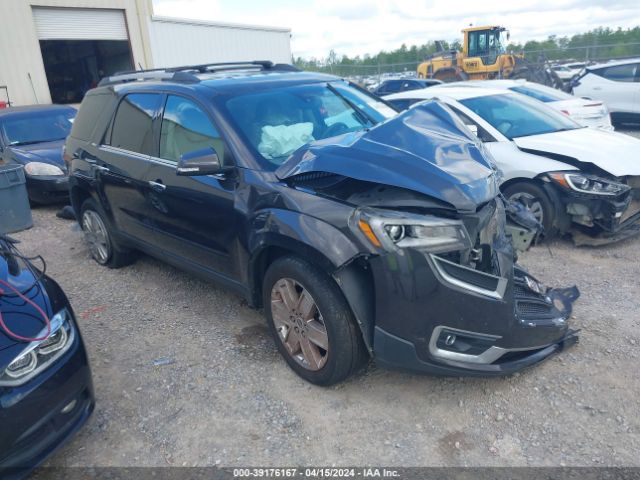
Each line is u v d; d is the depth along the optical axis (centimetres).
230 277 377
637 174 512
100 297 481
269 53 2169
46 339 259
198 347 383
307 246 292
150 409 318
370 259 276
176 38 1862
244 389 331
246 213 335
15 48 1533
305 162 309
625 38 2916
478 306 277
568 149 539
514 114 632
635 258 504
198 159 334
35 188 790
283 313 332
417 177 280
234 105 376
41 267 570
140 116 452
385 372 339
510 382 323
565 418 291
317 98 412
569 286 450
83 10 1655
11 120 894
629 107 1324
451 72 2417
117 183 470
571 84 1448
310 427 295
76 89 2069
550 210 528
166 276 520
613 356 344
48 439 254
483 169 304
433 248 272
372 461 269
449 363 282
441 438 282
